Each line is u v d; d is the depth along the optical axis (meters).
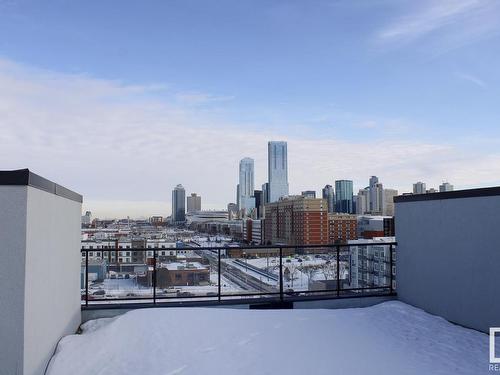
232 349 4.11
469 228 4.96
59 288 4.18
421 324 5.01
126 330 4.48
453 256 5.19
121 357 3.91
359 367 3.68
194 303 5.69
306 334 4.57
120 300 5.66
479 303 4.79
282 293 6.02
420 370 3.60
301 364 3.76
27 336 3.13
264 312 5.39
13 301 3.07
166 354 3.97
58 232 4.12
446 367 3.67
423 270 5.71
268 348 4.15
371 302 6.18
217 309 5.39
